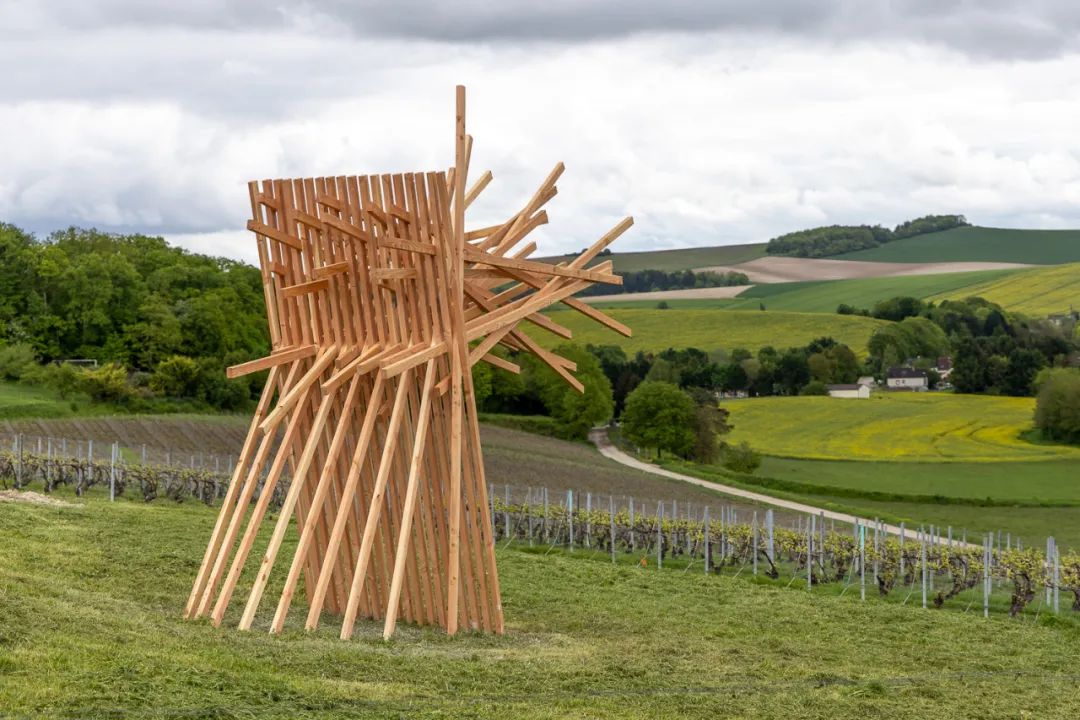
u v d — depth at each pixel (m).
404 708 13.38
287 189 19.05
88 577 20.55
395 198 18.08
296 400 18.75
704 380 131.38
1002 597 29.11
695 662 18.25
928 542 39.06
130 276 106.00
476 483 19.08
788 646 20.38
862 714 15.65
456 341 18.14
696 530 32.72
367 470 19.39
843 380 134.38
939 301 178.12
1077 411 100.31
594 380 102.44
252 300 115.19
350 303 18.86
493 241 20.00
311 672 14.88
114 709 11.95
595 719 13.84
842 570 30.38
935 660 20.22
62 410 72.19
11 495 31.00
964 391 124.38
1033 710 16.75
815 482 81.75
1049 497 73.81
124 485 38.91
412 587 19.44
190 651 14.95
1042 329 151.50
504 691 15.00
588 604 23.56
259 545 27.20
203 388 86.31
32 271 105.12
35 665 13.02
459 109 18.16
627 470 78.19
